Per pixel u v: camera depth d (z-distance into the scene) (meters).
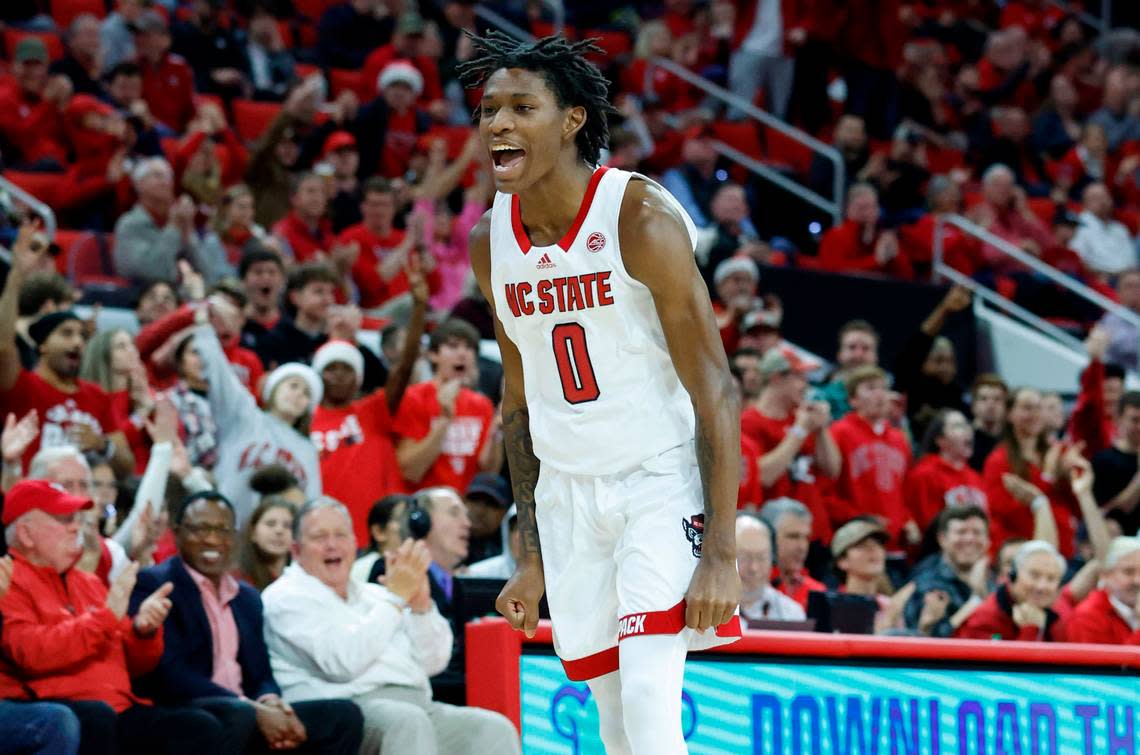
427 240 39.50
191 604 20.58
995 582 30.42
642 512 12.38
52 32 44.75
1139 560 26.06
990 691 19.17
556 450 12.67
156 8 44.81
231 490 26.11
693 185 46.28
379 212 38.38
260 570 23.61
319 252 36.56
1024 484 33.84
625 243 12.19
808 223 49.59
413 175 43.19
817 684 18.14
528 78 12.14
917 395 39.12
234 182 41.34
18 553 19.88
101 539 22.08
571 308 12.37
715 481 12.30
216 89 44.62
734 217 44.72
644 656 12.11
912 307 44.09
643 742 12.03
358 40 49.75
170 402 24.39
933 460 34.16
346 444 28.41
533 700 17.38
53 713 18.33
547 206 12.37
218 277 35.44
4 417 25.83
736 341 38.44
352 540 21.73
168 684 20.19
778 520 27.61
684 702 17.34
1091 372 39.31
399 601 21.06
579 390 12.53
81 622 19.25
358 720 20.14
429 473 29.80
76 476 21.38
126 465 25.91
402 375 28.98
